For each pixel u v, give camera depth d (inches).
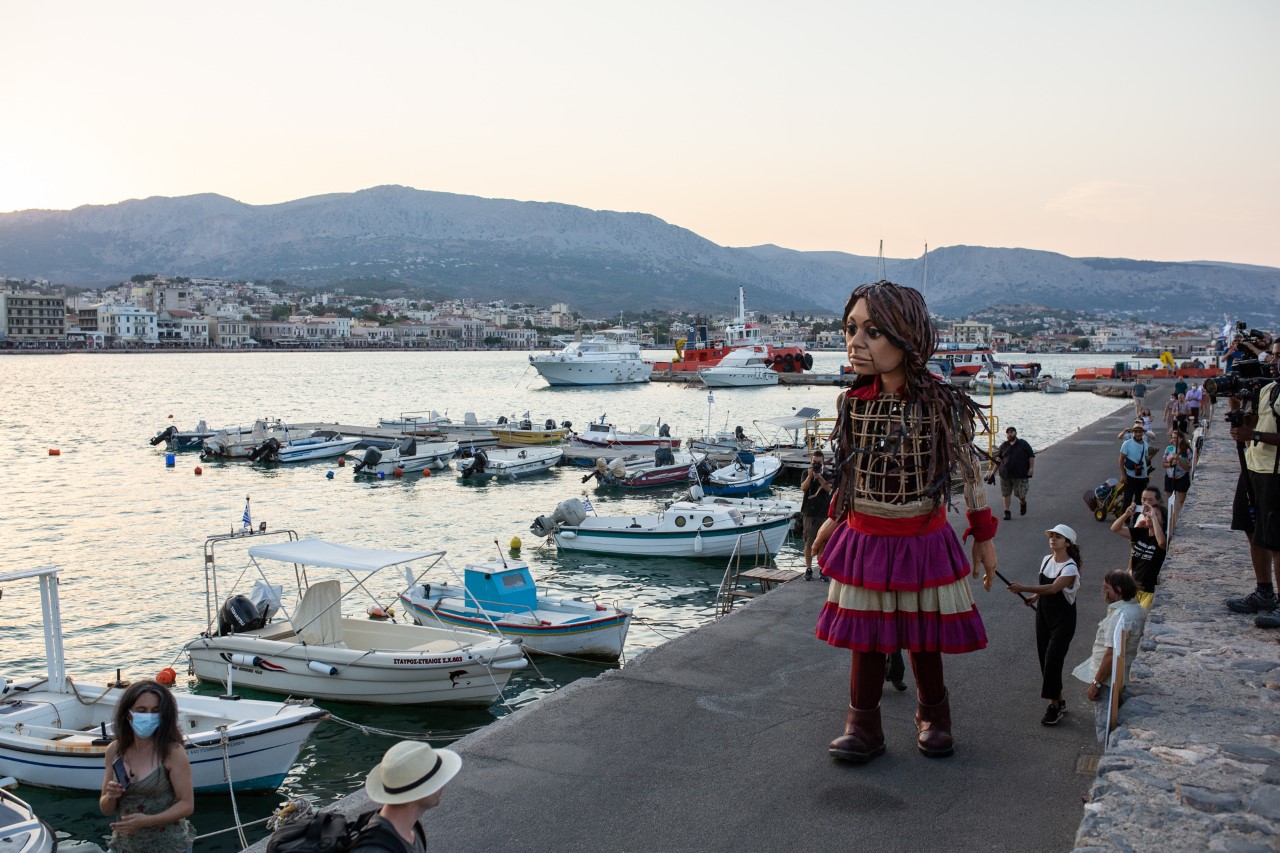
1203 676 296.4
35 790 547.8
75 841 503.5
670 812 251.0
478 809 253.4
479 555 1207.6
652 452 2108.8
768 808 252.7
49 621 589.3
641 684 349.1
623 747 293.0
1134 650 328.5
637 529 1167.0
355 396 4539.9
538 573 1107.3
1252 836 198.8
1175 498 550.3
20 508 1571.1
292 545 733.3
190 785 265.7
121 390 4894.2
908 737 301.3
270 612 792.9
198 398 4357.8
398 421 2669.8
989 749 291.9
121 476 1950.1
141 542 1295.5
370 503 1633.9
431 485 1849.2
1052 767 278.5
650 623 912.9
